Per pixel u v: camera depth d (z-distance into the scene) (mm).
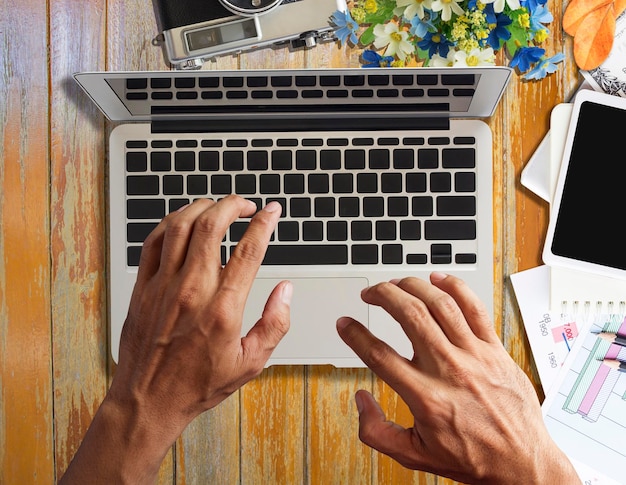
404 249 753
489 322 454
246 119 760
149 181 762
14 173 809
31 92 808
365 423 476
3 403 808
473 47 769
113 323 768
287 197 759
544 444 434
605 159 770
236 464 804
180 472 806
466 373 418
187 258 424
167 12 762
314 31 765
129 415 433
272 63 800
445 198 753
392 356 431
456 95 687
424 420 424
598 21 781
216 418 804
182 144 761
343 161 756
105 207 808
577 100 771
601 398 775
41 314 808
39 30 806
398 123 755
